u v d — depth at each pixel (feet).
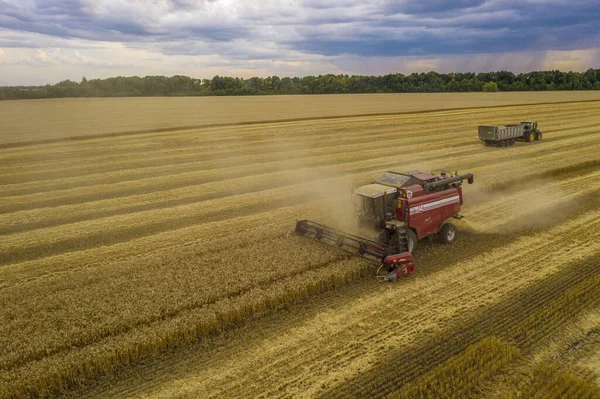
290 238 53.88
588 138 129.39
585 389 27.76
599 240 52.16
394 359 31.32
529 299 38.83
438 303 38.65
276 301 38.55
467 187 76.38
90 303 38.63
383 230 49.29
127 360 31.73
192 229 60.03
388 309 37.96
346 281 43.06
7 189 86.17
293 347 33.09
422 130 157.17
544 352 31.63
